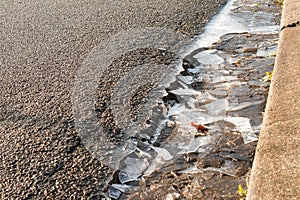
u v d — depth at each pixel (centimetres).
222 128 226
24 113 249
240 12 421
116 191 185
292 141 173
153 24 394
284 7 347
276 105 202
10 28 412
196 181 188
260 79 277
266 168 160
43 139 222
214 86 274
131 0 487
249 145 210
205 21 398
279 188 149
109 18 422
